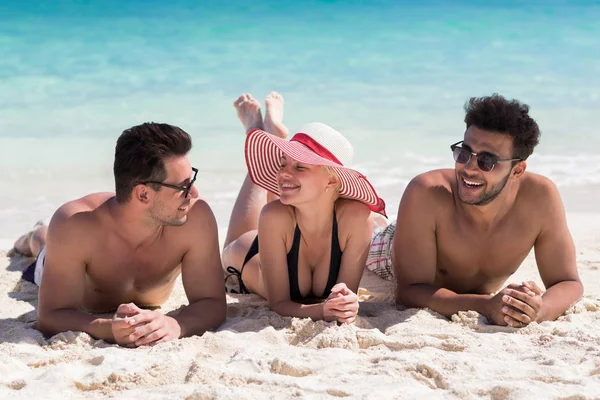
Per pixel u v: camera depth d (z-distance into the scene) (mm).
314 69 14969
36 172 8461
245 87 13312
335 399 3105
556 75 14430
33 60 14805
